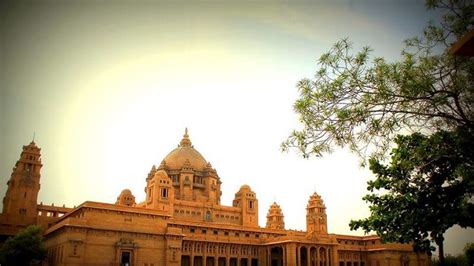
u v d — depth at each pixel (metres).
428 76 26.23
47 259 99.44
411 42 30.00
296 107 27.67
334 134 27.44
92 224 92.00
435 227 26.92
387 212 29.69
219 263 128.75
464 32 27.77
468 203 25.64
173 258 101.50
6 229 102.62
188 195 147.25
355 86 26.66
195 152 161.75
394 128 27.50
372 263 151.25
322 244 130.62
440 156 26.86
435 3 28.58
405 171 28.81
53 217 110.00
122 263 95.38
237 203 155.75
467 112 26.94
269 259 131.25
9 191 106.94
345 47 27.56
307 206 160.25
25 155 111.19
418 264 144.38
